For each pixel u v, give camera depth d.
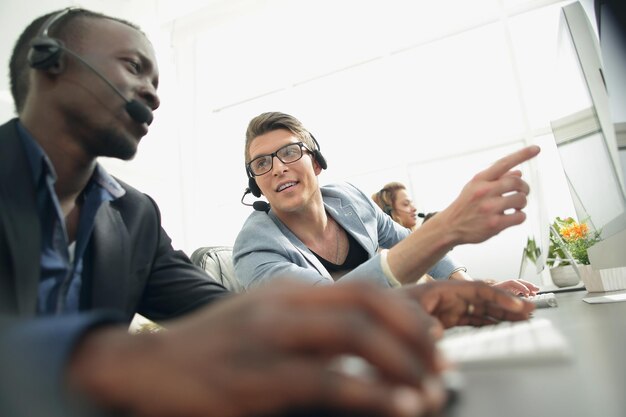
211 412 0.16
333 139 3.56
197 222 3.45
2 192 0.50
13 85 0.62
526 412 0.19
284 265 0.89
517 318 0.46
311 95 3.72
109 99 0.59
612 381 0.22
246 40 3.80
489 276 2.83
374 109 3.46
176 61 3.68
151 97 0.65
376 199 2.59
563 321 0.46
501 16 3.12
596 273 0.94
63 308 0.55
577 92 0.89
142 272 0.69
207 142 3.81
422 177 3.26
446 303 0.47
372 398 0.15
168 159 3.28
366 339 0.17
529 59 3.07
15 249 0.48
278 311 0.18
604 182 0.82
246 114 3.95
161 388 0.17
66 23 0.59
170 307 0.74
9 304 0.45
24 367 0.19
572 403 0.19
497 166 0.55
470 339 0.36
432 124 3.28
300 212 1.17
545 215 0.97
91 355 0.20
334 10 3.52
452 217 0.57
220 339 0.18
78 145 0.59
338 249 1.20
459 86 3.24
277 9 3.58
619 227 0.82
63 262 0.56
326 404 0.16
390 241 1.36
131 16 2.89
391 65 3.43
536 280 2.48
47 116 0.57
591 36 0.81
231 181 3.91
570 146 0.98
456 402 0.21
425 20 3.33
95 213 0.62
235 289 1.55
